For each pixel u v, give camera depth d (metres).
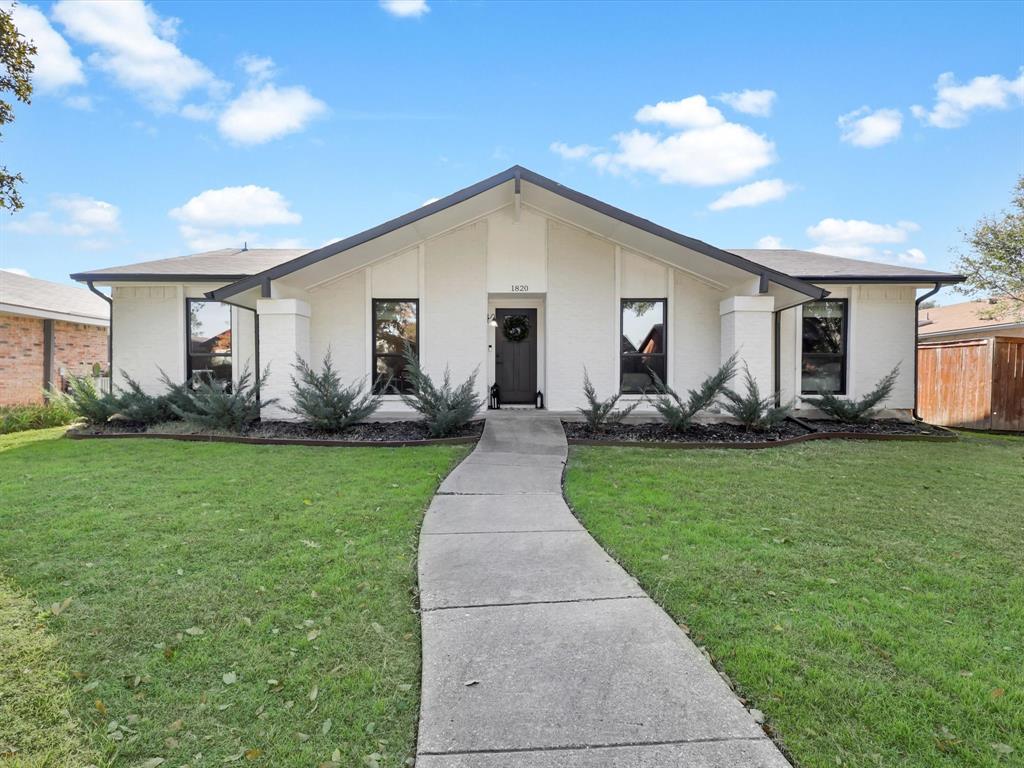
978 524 5.02
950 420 12.75
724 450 8.48
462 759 2.12
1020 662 2.83
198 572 3.80
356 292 10.78
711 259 9.48
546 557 4.10
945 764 2.15
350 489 5.91
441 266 10.80
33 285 15.95
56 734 2.33
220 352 11.27
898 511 5.38
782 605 3.40
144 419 10.28
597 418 9.43
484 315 10.84
